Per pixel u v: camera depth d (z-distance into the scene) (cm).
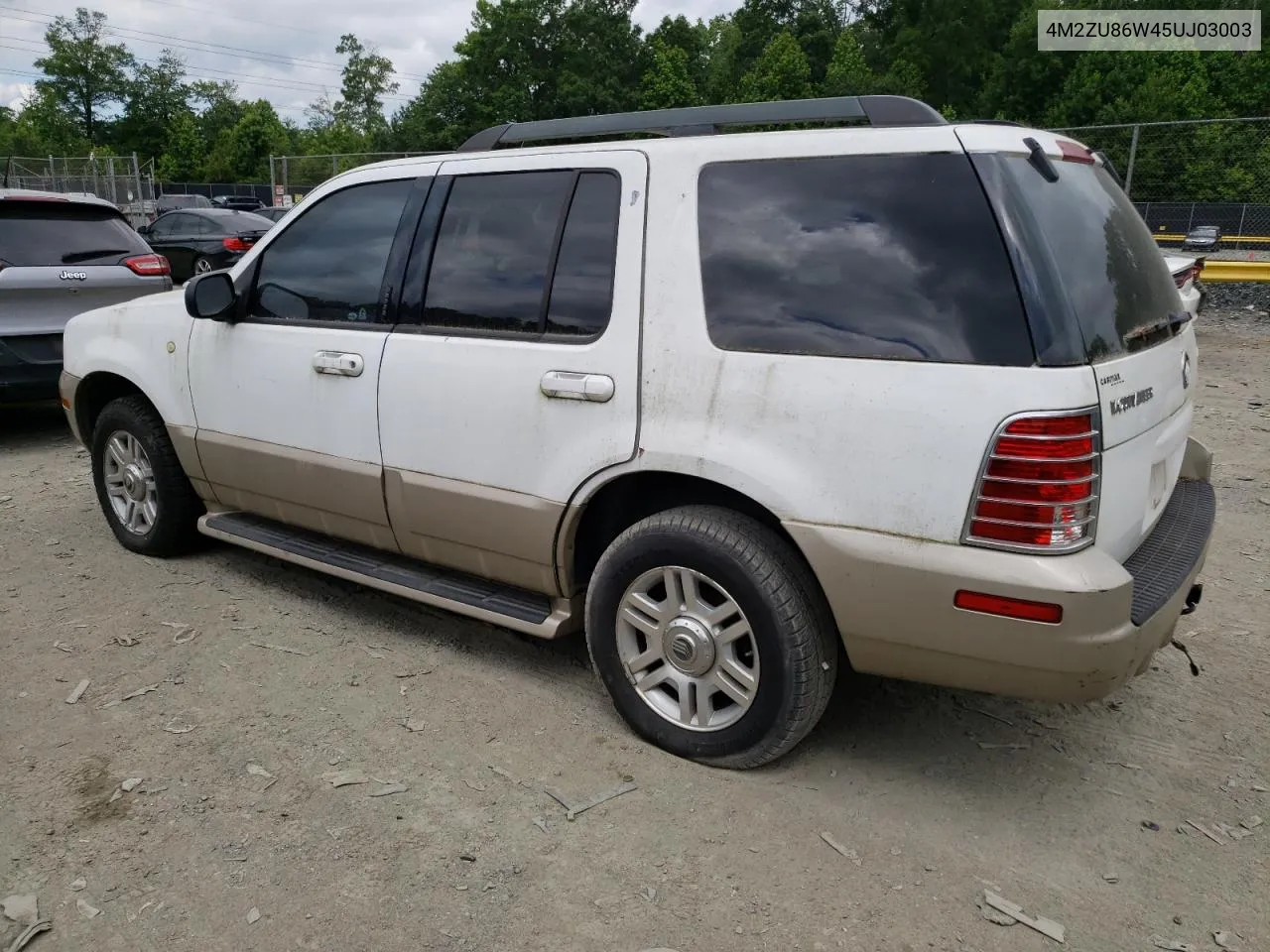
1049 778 304
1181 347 318
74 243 723
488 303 337
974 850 270
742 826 278
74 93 8062
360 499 376
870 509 261
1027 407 239
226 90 8631
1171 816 286
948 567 251
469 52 5922
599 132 342
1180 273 908
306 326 388
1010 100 5134
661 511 322
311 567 402
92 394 500
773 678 284
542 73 5878
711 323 287
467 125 5922
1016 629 247
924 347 254
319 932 237
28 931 236
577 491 313
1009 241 247
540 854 266
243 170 6850
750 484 277
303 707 341
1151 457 282
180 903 246
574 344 312
